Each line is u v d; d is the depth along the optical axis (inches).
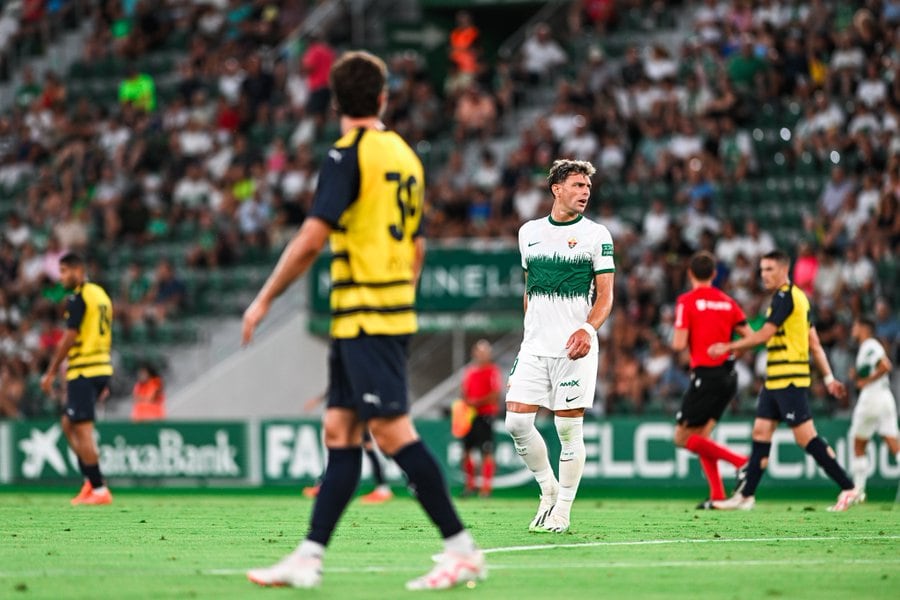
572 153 3289.9
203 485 2802.7
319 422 2736.2
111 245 3597.4
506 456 2591.0
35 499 2306.8
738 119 3213.6
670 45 3668.8
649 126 3275.1
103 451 2866.6
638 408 2775.6
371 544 1168.8
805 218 2989.7
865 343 2048.5
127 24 4217.5
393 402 823.1
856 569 955.3
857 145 3070.9
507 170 3275.1
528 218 3174.2
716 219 3026.6
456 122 3671.3
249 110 3801.7
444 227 3233.3
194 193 3639.3
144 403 2893.7
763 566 973.8
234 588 837.2
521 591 828.0
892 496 2368.4
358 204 829.2
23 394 3201.3
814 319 2679.6
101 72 4158.5
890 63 3125.0
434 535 1273.4
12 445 2898.6
